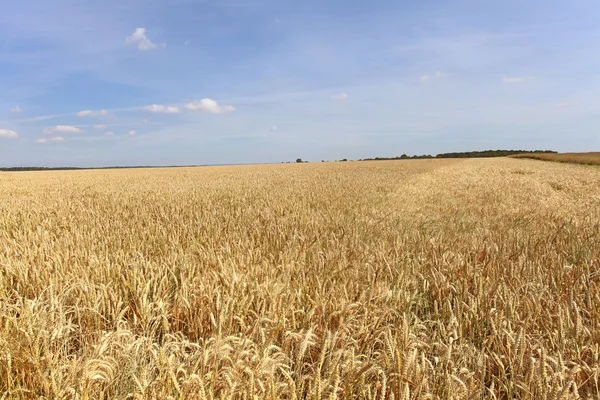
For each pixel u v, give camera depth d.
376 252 4.59
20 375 2.12
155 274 3.68
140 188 17.27
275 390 1.78
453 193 14.16
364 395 1.90
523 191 14.61
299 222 6.95
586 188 16.03
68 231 6.50
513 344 2.37
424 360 2.02
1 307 2.79
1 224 7.45
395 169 37.81
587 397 2.03
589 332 2.50
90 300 3.07
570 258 4.39
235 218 7.70
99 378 1.93
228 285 3.19
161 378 1.89
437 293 3.45
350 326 2.53
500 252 4.59
